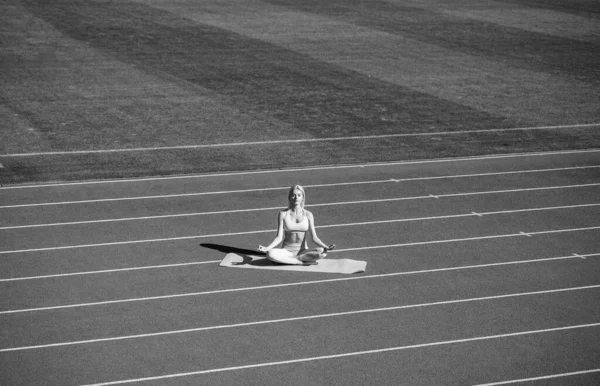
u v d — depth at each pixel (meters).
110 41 58.34
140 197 30.73
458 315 21.58
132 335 20.08
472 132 41.34
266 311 21.55
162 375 18.23
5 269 23.80
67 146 36.88
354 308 21.86
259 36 62.00
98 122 40.78
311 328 20.67
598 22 72.00
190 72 51.47
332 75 52.09
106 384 17.83
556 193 32.38
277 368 18.66
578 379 18.53
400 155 37.25
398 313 21.61
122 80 48.91
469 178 34.09
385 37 63.59
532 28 68.75
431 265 24.91
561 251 26.25
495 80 52.47
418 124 42.47
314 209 29.92
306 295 22.56
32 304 21.59
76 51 55.16
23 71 49.78
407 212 29.77
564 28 69.12
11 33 58.88
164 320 20.91
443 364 19.05
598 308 22.16
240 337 20.09
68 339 19.77
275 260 24.22
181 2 72.88
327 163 35.84
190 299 22.16
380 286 23.30
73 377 18.05
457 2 78.62
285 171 34.53
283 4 74.38
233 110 43.81
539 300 22.59
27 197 30.33
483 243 26.83
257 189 32.09
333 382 18.14
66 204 29.72
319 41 61.34
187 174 33.78
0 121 40.09
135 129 39.88
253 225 28.12
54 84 47.41
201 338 20.02
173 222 28.20
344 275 23.95
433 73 53.72
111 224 27.84
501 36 65.50
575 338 20.42
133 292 22.53
